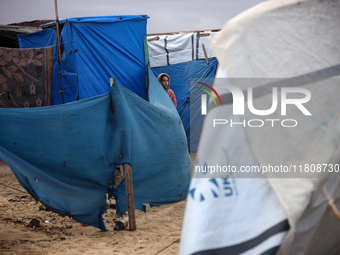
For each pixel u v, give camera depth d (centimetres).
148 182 697
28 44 1259
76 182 616
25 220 680
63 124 610
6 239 548
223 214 274
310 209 299
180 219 724
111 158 639
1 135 573
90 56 1136
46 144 595
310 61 315
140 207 679
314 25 326
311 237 305
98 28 1138
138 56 1191
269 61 308
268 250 272
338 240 330
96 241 573
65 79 1123
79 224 682
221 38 310
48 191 583
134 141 658
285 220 279
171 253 518
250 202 280
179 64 1410
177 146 754
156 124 719
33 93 1098
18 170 565
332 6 334
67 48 1117
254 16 317
